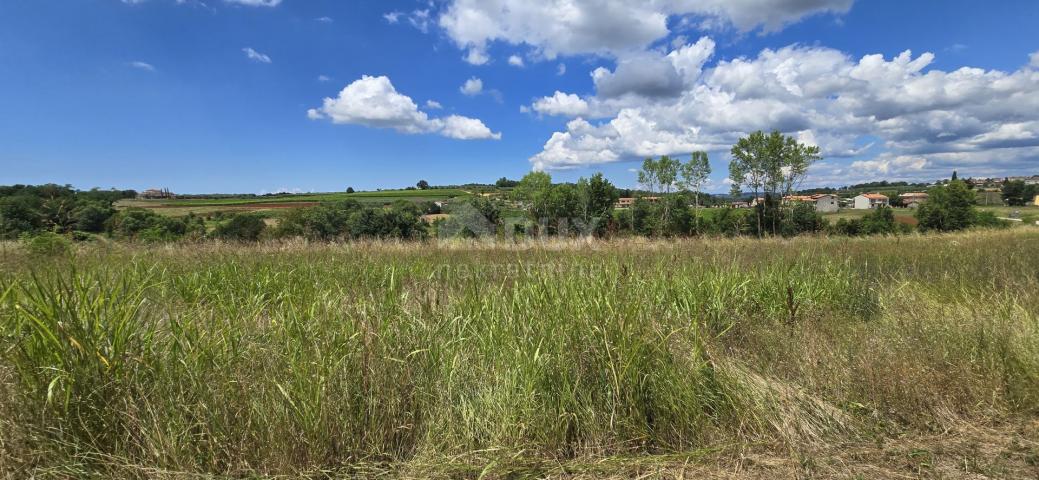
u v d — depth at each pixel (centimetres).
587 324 277
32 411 201
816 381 284
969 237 1452
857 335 353
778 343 343
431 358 264
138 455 203
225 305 352
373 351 248
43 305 209
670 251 811
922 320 354
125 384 213
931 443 230
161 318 268
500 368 262
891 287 518
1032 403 258
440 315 308
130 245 825
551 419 236
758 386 267
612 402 243
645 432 236
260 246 1015
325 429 212
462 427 236
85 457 195
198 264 641
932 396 260
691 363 269
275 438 207
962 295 474
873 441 233
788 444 229
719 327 383
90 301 232
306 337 253
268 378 229
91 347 209
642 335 269
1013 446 223
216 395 216
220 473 204
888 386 268
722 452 223
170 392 216
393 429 229
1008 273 568
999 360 286
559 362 258
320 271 620
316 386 219
